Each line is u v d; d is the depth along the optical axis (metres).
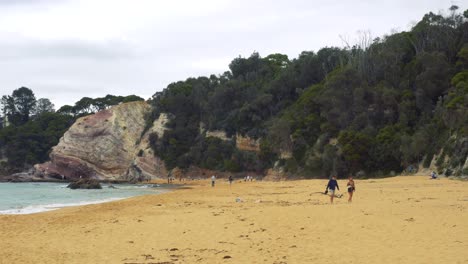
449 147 66.12
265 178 100.31
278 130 99.62
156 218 23.11
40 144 149.62
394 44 96.94
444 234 15.51
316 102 97.31
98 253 14.72
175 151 123.81
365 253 13.27
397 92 85.56
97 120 134.25
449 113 69.06
